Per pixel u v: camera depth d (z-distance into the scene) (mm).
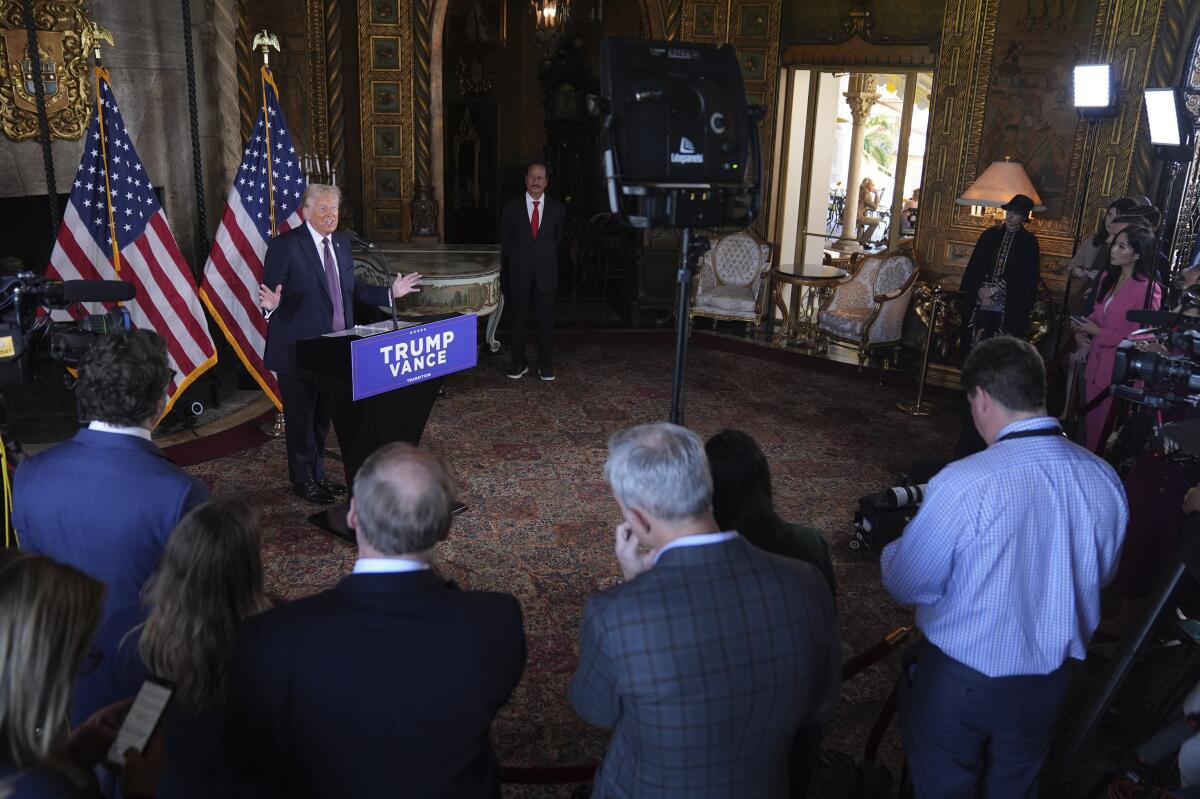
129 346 2223
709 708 1576
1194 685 2744
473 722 1700
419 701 1643
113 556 2203
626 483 1653
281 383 4781
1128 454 4195
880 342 7898
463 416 6418
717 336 8828
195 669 1835
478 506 4988
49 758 1273
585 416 6512
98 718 1623
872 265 8289
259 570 1932
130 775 1480
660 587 1602
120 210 5164
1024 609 2111
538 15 8688
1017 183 7160
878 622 3982
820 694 1762
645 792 1637
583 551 4516
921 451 6117
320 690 1608
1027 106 7398
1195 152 5742
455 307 6988
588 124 11484
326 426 5094
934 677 2230
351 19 8055
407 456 1742
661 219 2305
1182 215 5824
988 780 2297
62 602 1310
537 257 7078
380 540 1669
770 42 8773
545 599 4062
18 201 5910
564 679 3512
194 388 6078
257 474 5309
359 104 8266
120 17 5910
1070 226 7328
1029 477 2076
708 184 2359
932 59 8109
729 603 1600
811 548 2209
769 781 1684
